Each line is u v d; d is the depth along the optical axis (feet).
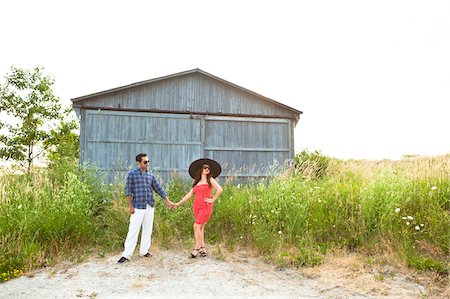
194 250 19.27
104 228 23.99
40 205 21.18
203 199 19.63
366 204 21.47
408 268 16.01
